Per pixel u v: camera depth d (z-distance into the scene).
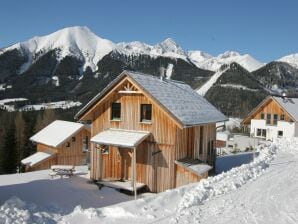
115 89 23.56
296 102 54.78
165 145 22.11
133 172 20.94
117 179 23.83
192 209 12.68
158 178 22.31
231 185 16.02
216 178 17.11
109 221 11.77
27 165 39.97
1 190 19.77
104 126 24.41
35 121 73.19
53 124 46.44
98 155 24.23
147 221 11.63
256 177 18.30
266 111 53.88
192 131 24.31
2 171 52.56
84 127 42.44
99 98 24.14
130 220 11.80
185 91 28.22
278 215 12.16
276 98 52.94
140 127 23.00
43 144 42.41
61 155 40.84
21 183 22.14
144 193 22.12
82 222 11.73
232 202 13.63
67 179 24.14
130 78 22.69
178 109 22.61
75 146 42.22
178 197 14.56
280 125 52.22
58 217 12.26
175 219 11.64
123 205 12.99
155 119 22.50
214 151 29.28
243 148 52.16
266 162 23.06
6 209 12.19
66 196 19.42
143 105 23.14
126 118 23.56
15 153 53.62
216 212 12.41
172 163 21.88
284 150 31.20
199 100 28.64
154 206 13.14
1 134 64.38
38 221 11.54
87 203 18.27
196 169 21.34
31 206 14.05
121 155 23.86
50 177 24.81
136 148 23.08
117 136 22.50
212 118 26.50
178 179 21.78
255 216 12.02
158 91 23.28
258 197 14.36
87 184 23.05
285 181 17.36
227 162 33.09
